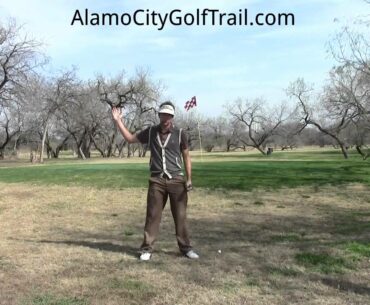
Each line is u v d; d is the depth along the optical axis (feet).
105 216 33.37
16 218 32.45
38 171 69.26
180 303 14.75
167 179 20.11
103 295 15.52
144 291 15.85
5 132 216.95
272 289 15.99
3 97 130.11
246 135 285.64
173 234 26.02
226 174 60.23
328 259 19.30
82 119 193.06
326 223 29.58
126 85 200.54
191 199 41.55
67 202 40.29
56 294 15.62
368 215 32.65
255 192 45.60
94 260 19.84
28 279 17.24
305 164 83.82
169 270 18.29
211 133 295.28
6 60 127.13
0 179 60.75
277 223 29.73
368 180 53.06
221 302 14.80
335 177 56.49
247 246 22.44
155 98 202.80
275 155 176.04
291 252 20.84
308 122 172.86
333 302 14.74
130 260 19.83
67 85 178.09
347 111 139.33
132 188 49.21
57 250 21.72
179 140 20.22
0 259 20.02
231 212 34.45
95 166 80.33
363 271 17.89
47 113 173.58
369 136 157.89
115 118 20.67
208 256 20.44
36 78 137.49
